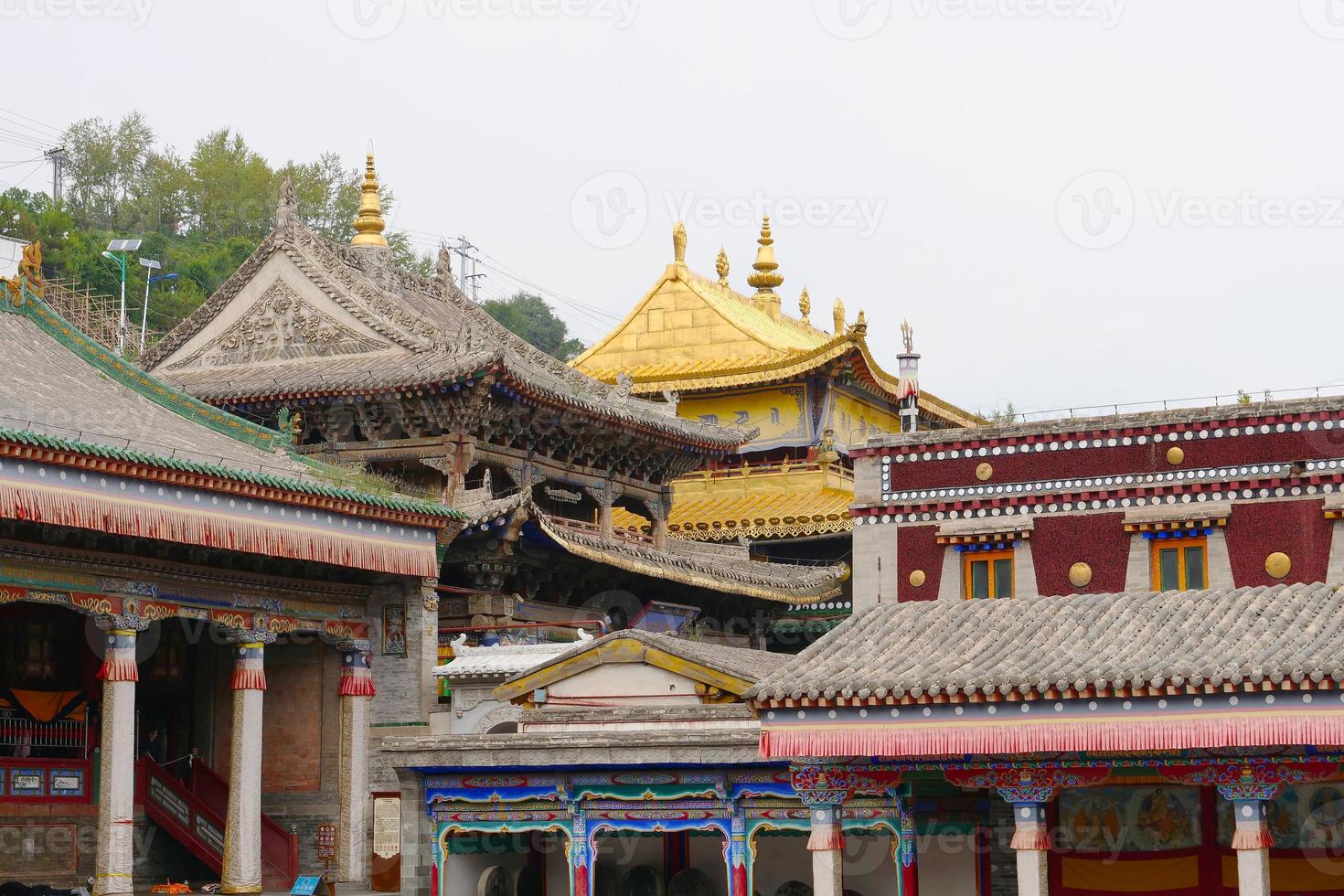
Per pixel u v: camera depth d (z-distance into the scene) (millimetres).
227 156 135250
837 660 36125
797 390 85250
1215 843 38812
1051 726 33000
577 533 60875
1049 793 34375
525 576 61719
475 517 57094
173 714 56406
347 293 63969
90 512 43656
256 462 51688
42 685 51094
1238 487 49375
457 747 40500
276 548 48656
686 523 80375
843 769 35500
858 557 53031
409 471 61562
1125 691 32344
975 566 52125
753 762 38562
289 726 55969
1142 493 50312
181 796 53656
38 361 53000
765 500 81688
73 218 120375
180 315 109312
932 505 52375
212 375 64500
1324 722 31203
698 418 87000
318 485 49969
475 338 60969
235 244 119625
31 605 51094
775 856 41812
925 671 34406
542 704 45062
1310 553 48500
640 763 39188
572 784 40000
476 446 60656
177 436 51219
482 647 55906
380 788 54656
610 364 90500
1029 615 38031
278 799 55562
